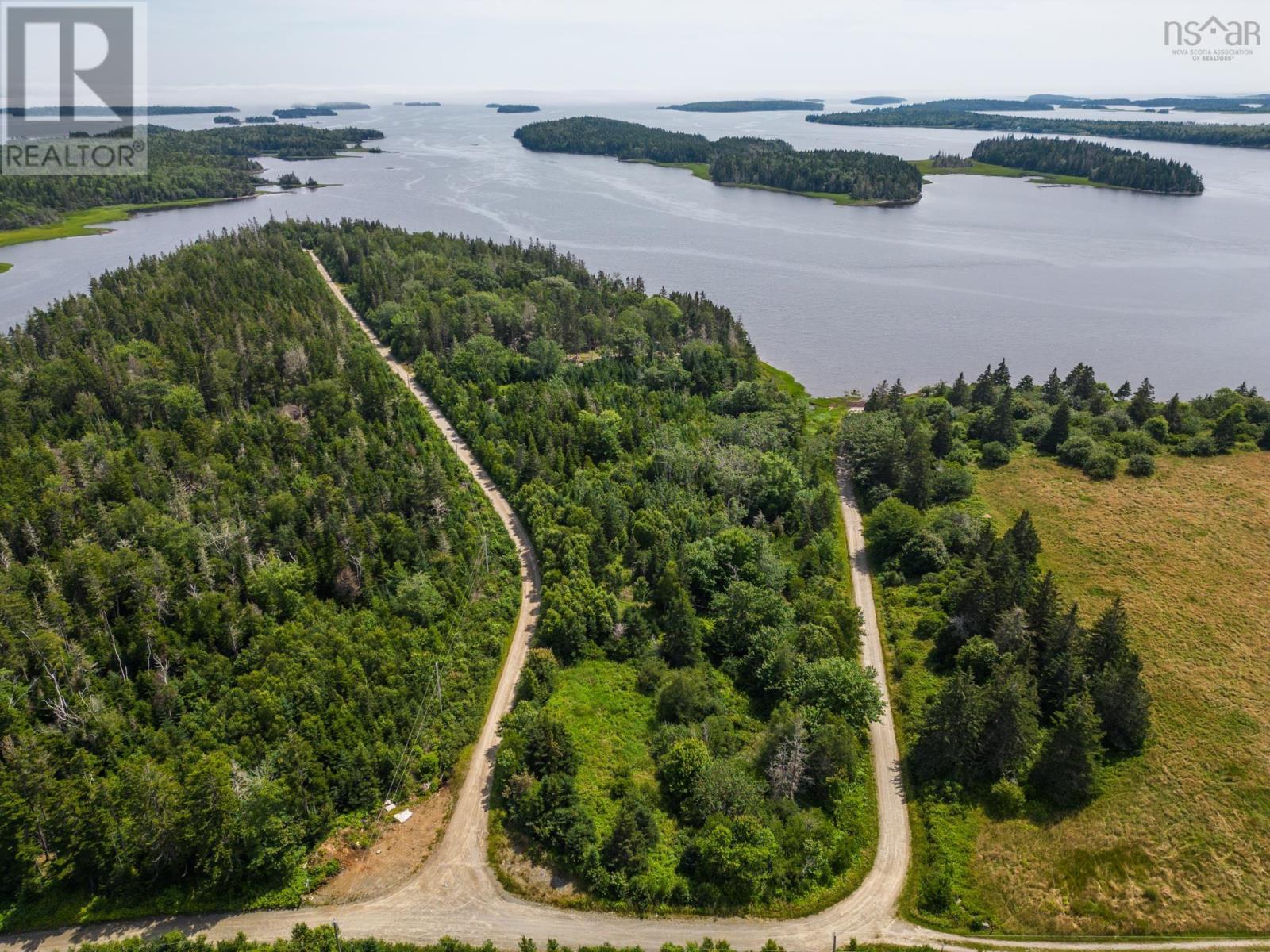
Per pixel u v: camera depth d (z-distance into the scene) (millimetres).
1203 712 104438
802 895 83188
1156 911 81000
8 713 90250
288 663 100562
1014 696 94938
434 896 81125
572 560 128125
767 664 110062
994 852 88500
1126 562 139875
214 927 78188
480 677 109625
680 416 191125
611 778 94438
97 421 164250
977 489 168750
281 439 160750
